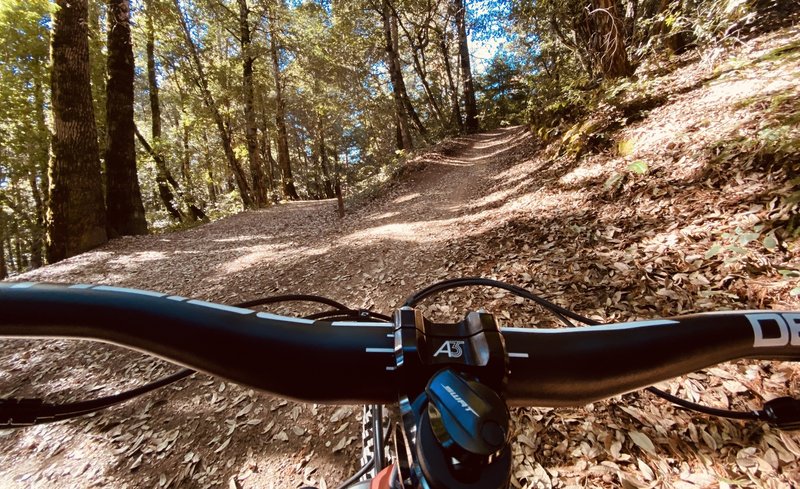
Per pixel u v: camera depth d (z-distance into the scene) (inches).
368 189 597.0
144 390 26.8
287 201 915.4
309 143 1523.1
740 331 23.5
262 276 267.3
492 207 292.5
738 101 179.0
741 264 114.1
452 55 1099.9
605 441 85.4
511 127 979.9
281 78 1005.2
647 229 152.7
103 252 398.9
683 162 172.7
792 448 72.4
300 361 22.8
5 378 186.5
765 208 124.6
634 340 24.3
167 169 890.1
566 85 372.2
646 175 182.9
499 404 16.2
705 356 23.3
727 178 147.3
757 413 26.1
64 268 352.8
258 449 119.4
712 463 75.1
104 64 583.2
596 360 23.5
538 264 162.7
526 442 90.6
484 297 152.7
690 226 140.3
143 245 423.2
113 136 470.3
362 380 23.2
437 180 515.2
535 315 133.8
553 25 405.7
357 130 1540.4
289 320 25.0
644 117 241.0
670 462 77.9
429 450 15.0
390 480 24.1
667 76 270.1
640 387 24.1
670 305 114.6
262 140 1098.1
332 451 112.6
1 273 732.7
